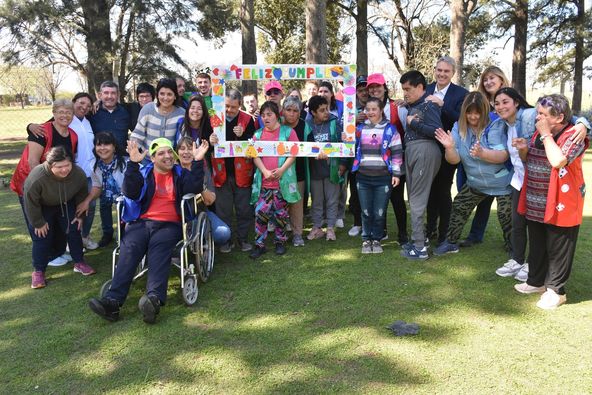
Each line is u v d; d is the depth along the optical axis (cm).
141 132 480
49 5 1312
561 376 279
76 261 468
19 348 330
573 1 2450
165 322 360
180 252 387
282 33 2878
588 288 399
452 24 1583
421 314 360
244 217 515
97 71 1375
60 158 408
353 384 277
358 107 562
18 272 475
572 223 345
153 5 1387
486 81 464
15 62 1476
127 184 378
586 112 2141
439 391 268
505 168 443
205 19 1520
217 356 312
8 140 1956
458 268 450
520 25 2500
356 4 2377
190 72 1580
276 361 304
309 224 621
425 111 445
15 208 758
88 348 327
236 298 398
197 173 399
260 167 484
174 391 277
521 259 427
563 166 338
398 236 529
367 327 342
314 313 367
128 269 369
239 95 498
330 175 529
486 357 300
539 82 2805
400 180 499
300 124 510
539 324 340
